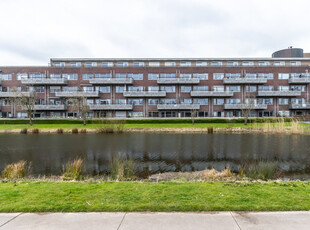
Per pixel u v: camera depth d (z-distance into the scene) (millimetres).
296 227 3691
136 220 3949
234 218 4027
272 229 3623
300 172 10789
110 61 48906
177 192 5617
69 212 4309
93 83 43219
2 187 6238
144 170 11477
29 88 42750
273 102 42812
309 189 5922
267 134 26094
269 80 43438
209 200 4949
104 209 4426
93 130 30266
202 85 44344
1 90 43812
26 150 16844
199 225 3758
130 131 30375
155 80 44688
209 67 44500
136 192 5645
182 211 4348
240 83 43188
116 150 16844
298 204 4656
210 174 9711
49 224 3818
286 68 43531
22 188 6086
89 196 5293
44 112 43281
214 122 37406
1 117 42812
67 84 44250
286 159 13609
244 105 38781
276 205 4574
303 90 43031
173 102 44312
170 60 48875
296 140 21188
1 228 3684
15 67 44125
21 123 37875
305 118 37094
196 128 31141
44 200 5000
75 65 48594
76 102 39000
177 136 25109
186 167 12102
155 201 4891
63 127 33219
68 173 9930
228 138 23078
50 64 51938
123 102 44312
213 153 15625
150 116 44156
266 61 48688
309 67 43281
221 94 42344
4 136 25719
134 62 49094
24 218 4059
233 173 10570
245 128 30594
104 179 9539
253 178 9305
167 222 3869
